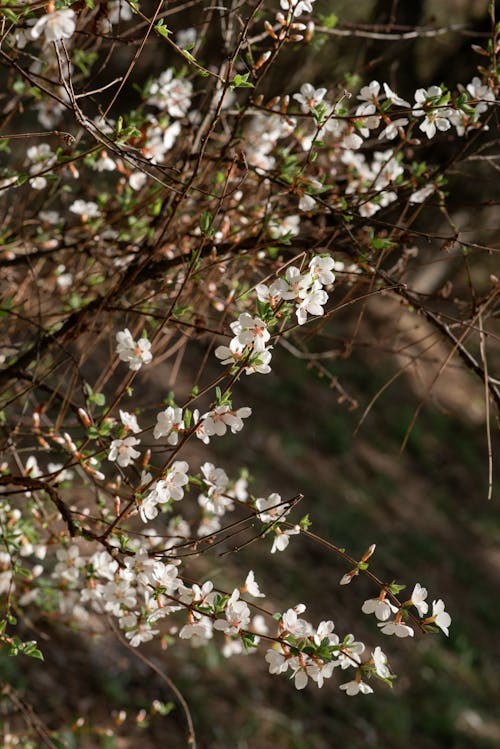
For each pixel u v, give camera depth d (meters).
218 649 7.68
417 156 4.09
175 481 2.35
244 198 3.52
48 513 3.65
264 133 3.50
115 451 2.37
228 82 2.54
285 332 2.31
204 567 8.21
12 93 4.21
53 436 2.77
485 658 10.82
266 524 2.49
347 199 3.34
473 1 9.39
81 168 3.86
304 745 7.33
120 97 7.51
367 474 13.09
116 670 6.79
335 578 10.27
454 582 12.07
